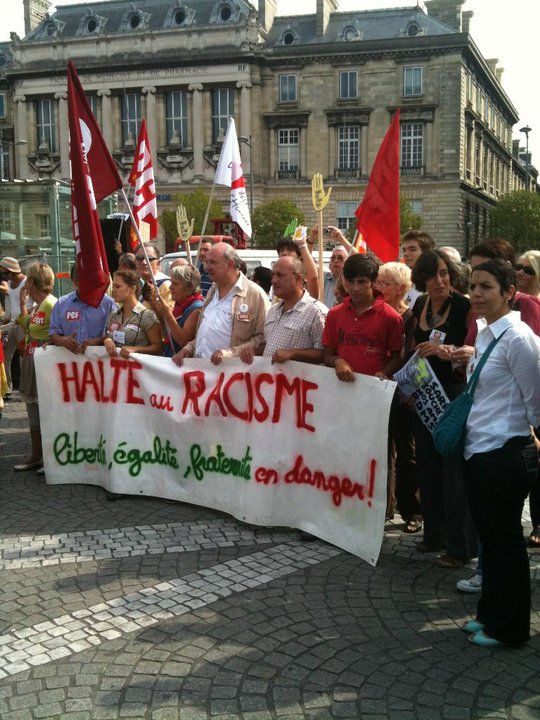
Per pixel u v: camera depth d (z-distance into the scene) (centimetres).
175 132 5431
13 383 1212
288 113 5294
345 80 5247
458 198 5225
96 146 606
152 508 570
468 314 450
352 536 473
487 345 358
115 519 544
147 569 451
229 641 363
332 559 467
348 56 5184
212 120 5384
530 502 498
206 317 567
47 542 497
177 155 5425
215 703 312
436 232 5281
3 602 408
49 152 5659
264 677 331
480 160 6131
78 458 631
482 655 352
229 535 511
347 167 5297
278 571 448
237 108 5309
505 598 355
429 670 338
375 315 482
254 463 523
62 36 5562
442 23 5331
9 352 1075
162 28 5362
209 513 558
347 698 316
